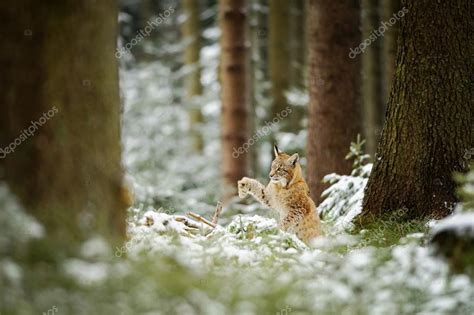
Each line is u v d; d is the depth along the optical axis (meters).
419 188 11.19
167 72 36.72
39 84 6.80
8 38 6.69
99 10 7.45
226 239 9.50
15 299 5.67
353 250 9.52
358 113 16.39
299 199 12.65
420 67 11.20
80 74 7.15
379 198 11.60
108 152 7.52
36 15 6.82
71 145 6.99
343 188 13.62
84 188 7.09
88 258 6.59
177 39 40.47
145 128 33.19
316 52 16.39
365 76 21.98
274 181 12.92
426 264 7.42
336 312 6.65
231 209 17.19
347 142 16.16
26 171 6.66
